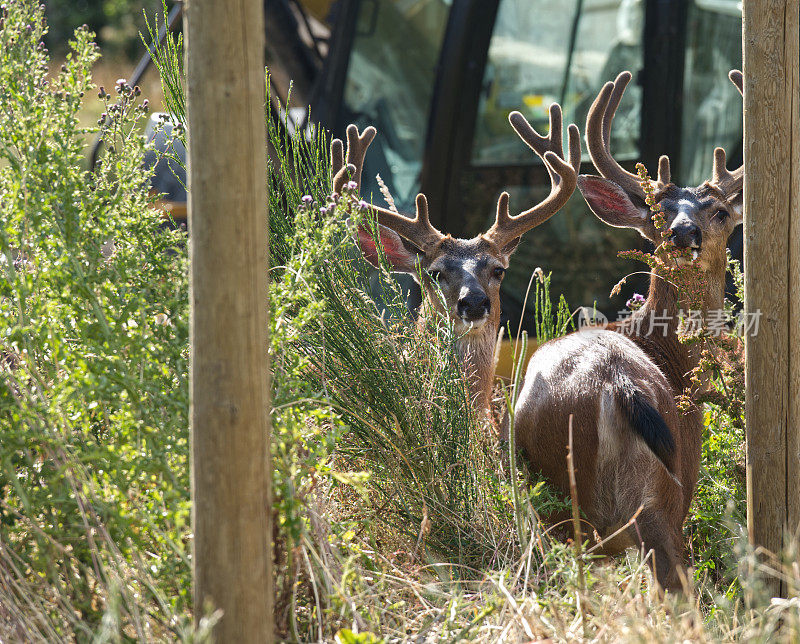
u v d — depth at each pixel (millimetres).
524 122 13555
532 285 18203
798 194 7844
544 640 7004
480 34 18422
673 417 9164
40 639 6449
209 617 5633
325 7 21703
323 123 20047
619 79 12586
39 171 7395
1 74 7621
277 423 7129
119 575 6598
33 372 7117
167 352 7039
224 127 5621
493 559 8859
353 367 9594
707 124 18719
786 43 7727
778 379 7867
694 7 18438
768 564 7922
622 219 11977
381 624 7422
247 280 5695
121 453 6805
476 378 12227
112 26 46406
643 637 6656
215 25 5598
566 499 9094
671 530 8797
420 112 19672
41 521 7297
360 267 10742
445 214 18734
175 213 17828
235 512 5703
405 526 9219
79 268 7125
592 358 9219
